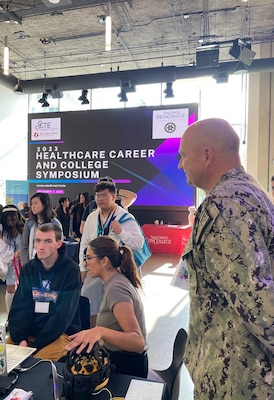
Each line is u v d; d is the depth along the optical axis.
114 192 2.59
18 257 2.92
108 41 3.76
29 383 1.17
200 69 6.03
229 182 0.91
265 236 0.84
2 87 10.63
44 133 8.48
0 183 10.66
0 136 10.67
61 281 1.88
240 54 5.50
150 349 2.73
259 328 0.76
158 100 10.27
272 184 4.66
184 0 5.81
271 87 8.06
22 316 1.87
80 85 6.64
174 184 7.65
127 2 5.81
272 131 8.08
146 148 7.84
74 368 1.09
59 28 6.98
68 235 5.95
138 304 1.59
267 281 0.77
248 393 0.81
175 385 1.46
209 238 0.84
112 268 1.63
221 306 0.86
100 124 8.11
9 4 5.82
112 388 1.13
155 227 7.17
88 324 1.98
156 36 7.33
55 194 8.44
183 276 1.77
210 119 0.99
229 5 6.00
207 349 0.89
